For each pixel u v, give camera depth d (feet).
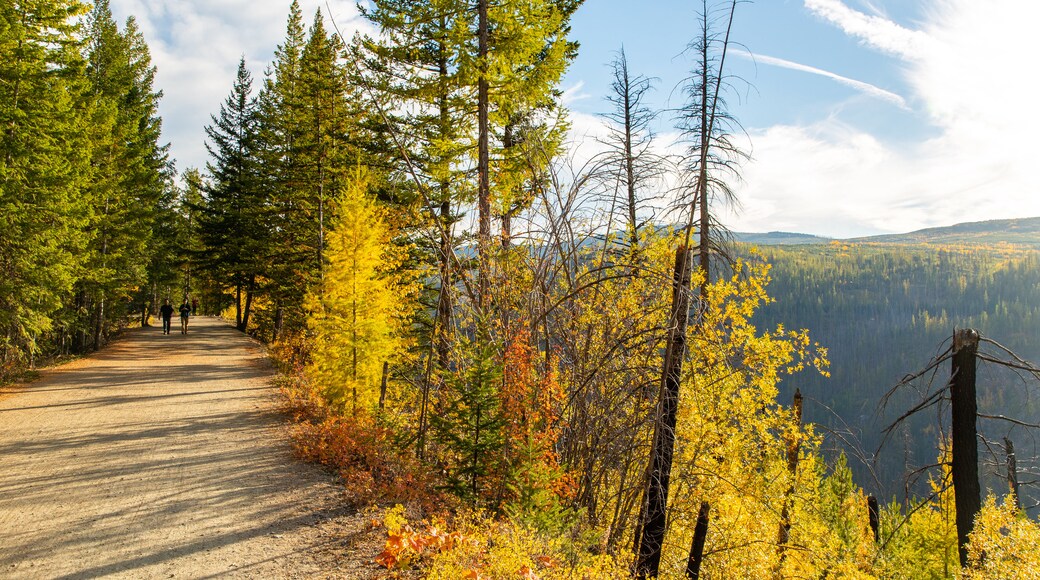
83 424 42.83
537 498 27.04
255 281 122.11
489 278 34.60
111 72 110.11
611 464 34.88
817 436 40.32
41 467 32.45
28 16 62.13
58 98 63.98
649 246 37.24
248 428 43.42
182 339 111.34
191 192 155.33
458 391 30.35
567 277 34.68
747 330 38.99
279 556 21.99
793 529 47.26
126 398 53.47
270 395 57.52
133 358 82.23
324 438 36.96
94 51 108.58
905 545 61.21
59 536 23.44
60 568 20.68
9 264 57.52
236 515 26.23
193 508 26.96
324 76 79.82
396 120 53.88
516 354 29.86
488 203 40.04
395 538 19.47
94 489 29.19
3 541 22.80
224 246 117.29
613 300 36.65
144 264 116.47
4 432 39.83
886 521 64.03
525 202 36.99
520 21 45.55
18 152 57.62
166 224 144.15
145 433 40.75
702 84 32.73
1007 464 30.68
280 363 76.33
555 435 30.37
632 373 35.06
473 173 47.19
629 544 32.50
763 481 41.75
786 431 41.22
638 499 37.17
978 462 31.24
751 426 41.45
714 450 39.60
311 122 83.97
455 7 45.62
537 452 27.91
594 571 21.33
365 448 34.99
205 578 20.13
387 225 52.75
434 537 20.04
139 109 124.47
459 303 35.99
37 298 60.59
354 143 71.72
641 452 36.42
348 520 25.84
